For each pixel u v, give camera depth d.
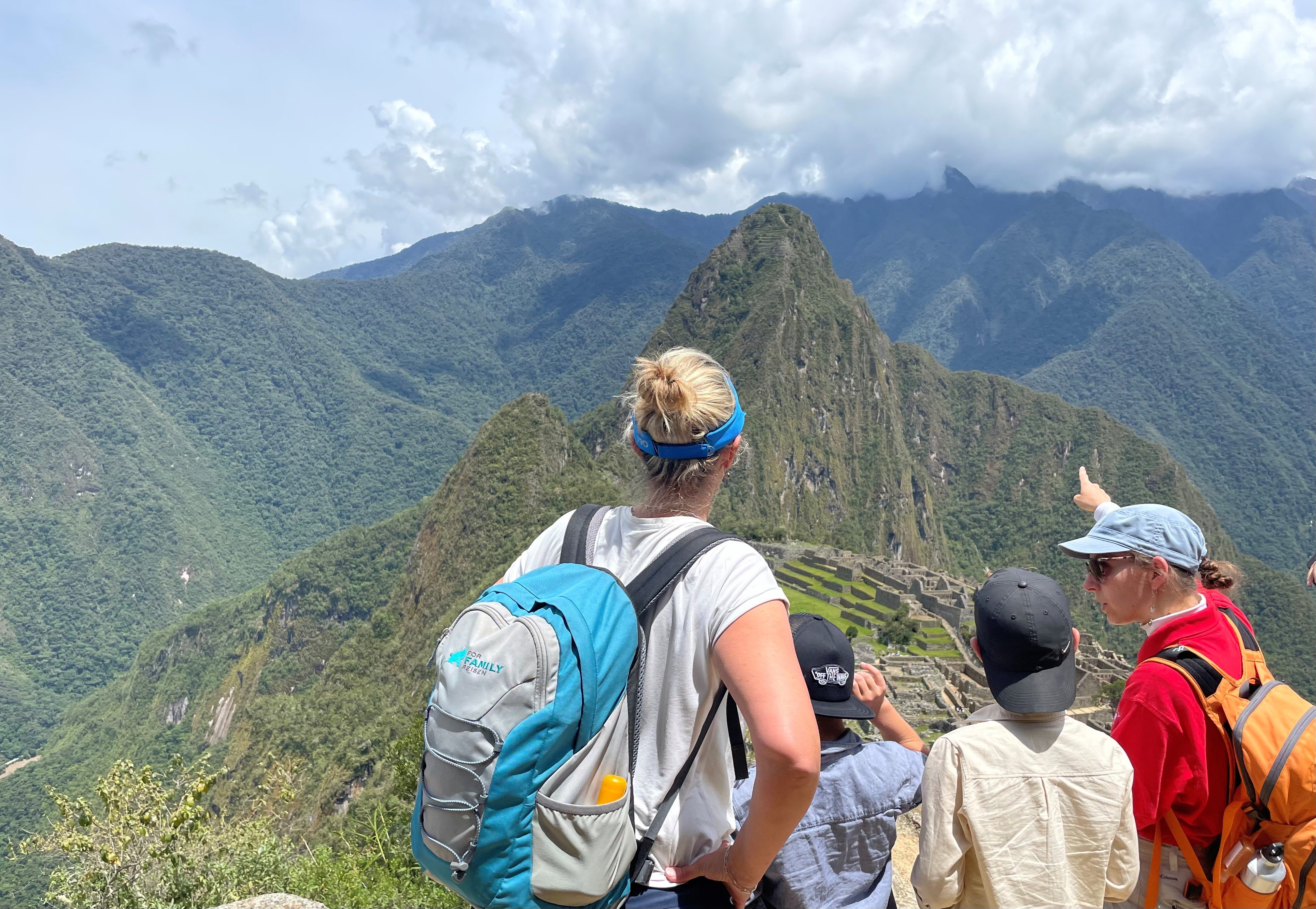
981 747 2.34
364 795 37.03
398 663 83.44
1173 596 2.74
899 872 5.66
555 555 2.14
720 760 1.95
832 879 2.42
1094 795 2.28
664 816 1.87
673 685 1.84
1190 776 2.49
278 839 9.36
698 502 2.04
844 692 2.45
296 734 75.12
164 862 8.09
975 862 2.35
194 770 8.80
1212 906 2.50
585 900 1.64
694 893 1.90
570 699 1.65
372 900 8.48
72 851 7.92
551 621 1.72
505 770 1.60
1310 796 2.35
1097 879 2.29
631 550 1.99
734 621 1.78
